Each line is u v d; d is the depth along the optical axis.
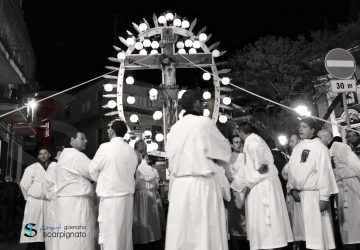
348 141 7.32
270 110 24.39
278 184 5.59
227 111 10.39
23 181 7.67
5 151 19.12
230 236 7.32
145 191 7.14
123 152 5.62
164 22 9.73
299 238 5.94
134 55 9.35
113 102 9.41
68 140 6.53
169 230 4.37
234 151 6.86
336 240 6.85
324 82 22.92
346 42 22.45
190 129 4.57
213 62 9.48
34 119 20.98
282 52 23.45
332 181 5.46
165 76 9.32
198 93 4.94
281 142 11.67
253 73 23.72
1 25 15.58
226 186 4.86
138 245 7.20
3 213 12.38
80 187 5.86
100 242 5.40
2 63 14.82
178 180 4.52
